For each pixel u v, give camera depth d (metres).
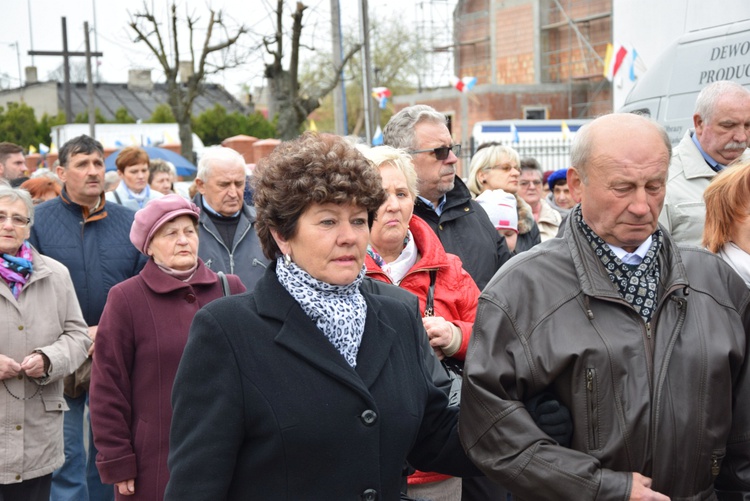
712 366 2.46
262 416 2.29
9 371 4.47
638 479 2.38
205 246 5.43
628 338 2.47
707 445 2.46
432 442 2.73
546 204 7.67
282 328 2.36
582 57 32.69
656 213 2.48
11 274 4.65
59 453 4.72
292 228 2.38
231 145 20.17
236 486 2.33
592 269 2.53
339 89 16.98
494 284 2.62
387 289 2.83
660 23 8.61
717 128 4.64
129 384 4.06
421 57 38.19
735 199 3.21
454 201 4.58
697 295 2.55
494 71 36.53
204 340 2.34
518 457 2.46
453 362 3.46
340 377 2.33
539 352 2.50
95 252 5.68
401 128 4.54
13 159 9.41
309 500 2.30
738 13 7.33
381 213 3.65
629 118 2.52
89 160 5.64
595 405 2.45
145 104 57.53
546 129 18.31
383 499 2.40
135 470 3.99
